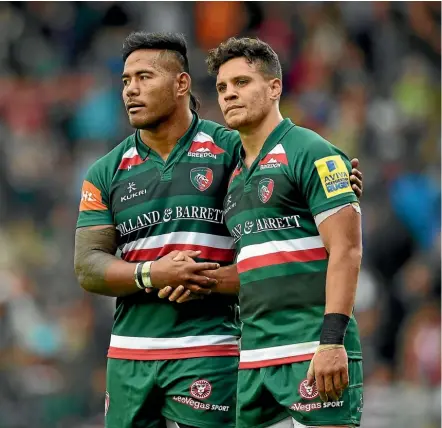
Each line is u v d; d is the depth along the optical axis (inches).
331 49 2053.4
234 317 768.3
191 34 2095.2
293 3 2128.4
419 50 2079.2
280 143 698.8
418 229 1720.0
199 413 744.3
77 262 762.2
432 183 1782.7
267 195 692.1
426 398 1400.1
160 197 753.0
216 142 762.8
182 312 751.1
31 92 2044.8
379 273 1651.1
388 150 1857.8
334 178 677.3
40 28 2144.4
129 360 759.7
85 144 1919.3
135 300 759.7
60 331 1530.5
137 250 757.3
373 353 1561.3
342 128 1904.5
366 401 1418.6
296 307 681.6
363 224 1686.8
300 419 674.2
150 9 2092.8
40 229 1779.0
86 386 1470.2
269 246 689.6
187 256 729.0
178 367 748.6
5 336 1478.8
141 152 764.0
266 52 706.2
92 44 2101.4
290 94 2017.7
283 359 680.4
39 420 1423.5
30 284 1606.8
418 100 1985.7
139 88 749.3
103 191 769.6
